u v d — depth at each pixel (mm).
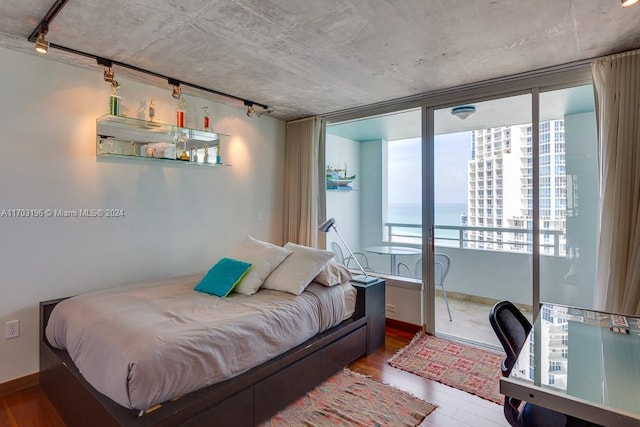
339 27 2121
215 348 1795
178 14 1970
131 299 2328
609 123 2441
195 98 3488
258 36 2234
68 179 2662
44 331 2424
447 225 3473
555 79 2811
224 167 3783
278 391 2111
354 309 2996
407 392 2381
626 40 2283
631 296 2316
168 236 3297
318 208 4348
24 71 2455
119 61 2621
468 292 3359
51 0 1822
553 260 2896
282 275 2715
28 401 2289
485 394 2365
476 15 1981
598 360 1354
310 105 3830
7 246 2396
